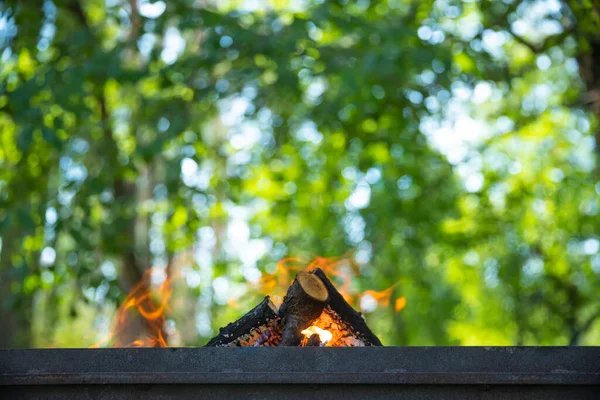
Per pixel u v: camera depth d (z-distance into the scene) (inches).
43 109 334.3
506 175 580.7
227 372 133.9
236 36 356.8
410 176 485.4
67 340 562.6
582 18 320.5
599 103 344.2
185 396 133.6
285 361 134.3
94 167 400.5
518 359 133.0
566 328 556.7
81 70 347.6
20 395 134.9
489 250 599.5
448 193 517.3
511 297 585.3
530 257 586.2
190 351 135.9
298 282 163.6
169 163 364.8
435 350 133.5
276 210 515.2
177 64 357.7
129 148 408.8
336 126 413.7
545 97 543.5
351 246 557.6
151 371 135.3
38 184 375.2
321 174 501.7
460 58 389.1
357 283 584.7
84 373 134.4
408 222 496.7
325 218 525.3
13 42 366.6
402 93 399.2
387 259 557.6
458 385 131.7
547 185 593.9
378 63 360.8
